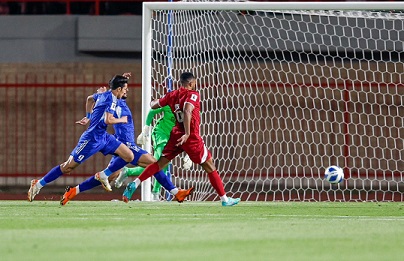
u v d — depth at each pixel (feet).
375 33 182.70
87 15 193.67
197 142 112.16
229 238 69.77
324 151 188.24
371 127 187.83
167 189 118.11
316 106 188.03
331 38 183.11
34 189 119.14
